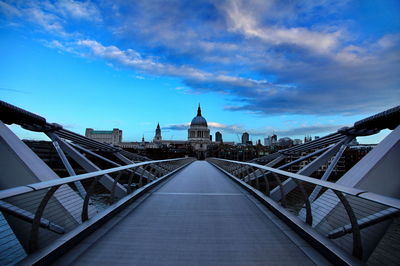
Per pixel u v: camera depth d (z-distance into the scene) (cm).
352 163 8175
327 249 399
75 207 736
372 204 505
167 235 519
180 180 1717
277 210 672
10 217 524
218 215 692
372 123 1175
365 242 507
